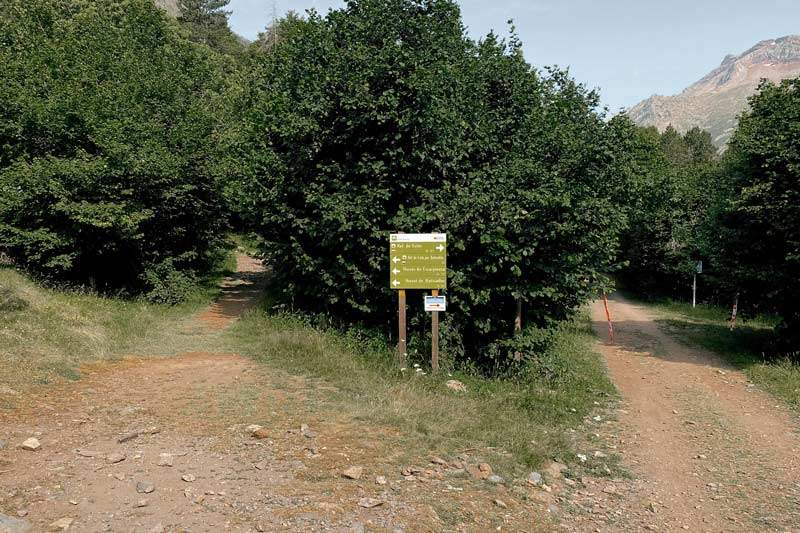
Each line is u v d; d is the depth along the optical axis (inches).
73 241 571.5
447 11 544.1
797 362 554.9
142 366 364.5
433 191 461.1
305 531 167.5
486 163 486.9
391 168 464.4
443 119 445.4
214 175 727.1
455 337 460.8
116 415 260.4
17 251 599.8
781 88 627.8
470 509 199.0
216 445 231.9
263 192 536.7
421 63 458.9
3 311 387.5
